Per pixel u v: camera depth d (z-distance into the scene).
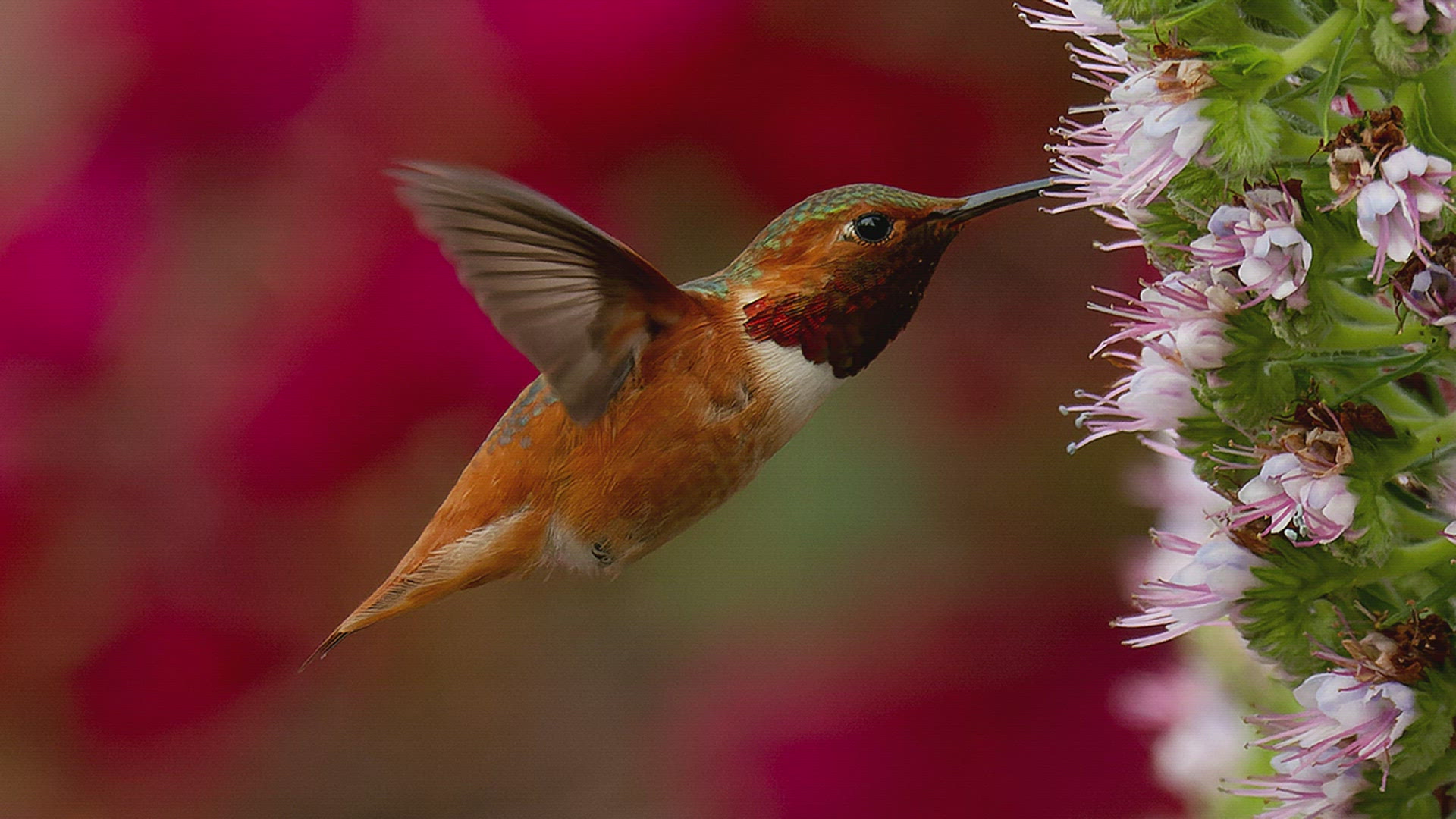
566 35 11.06
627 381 7.85
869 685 10.96
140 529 11.30
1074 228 11.38
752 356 7.82
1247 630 6.12
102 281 11.30
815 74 11.13
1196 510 7.56
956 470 11.18
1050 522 11.15
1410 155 5.52
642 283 7.60
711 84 11.05
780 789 10.88
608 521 7.91
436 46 11.30
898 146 11.08
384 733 12.02
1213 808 8.48
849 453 11.09
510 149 11.23
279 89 11.32
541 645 12.06
